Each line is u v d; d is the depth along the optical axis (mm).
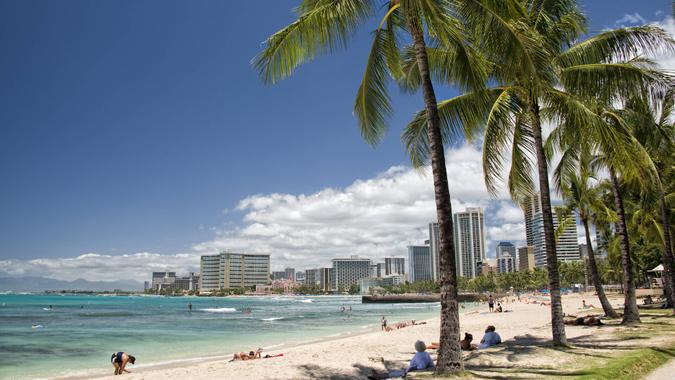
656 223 28844
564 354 12297
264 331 40719
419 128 13969
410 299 160375
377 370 15273
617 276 91688
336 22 10719
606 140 11898
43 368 19781
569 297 90125
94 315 73562
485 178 13320
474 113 13367
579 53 13742
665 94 12453
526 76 10797
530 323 32719
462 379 9297
